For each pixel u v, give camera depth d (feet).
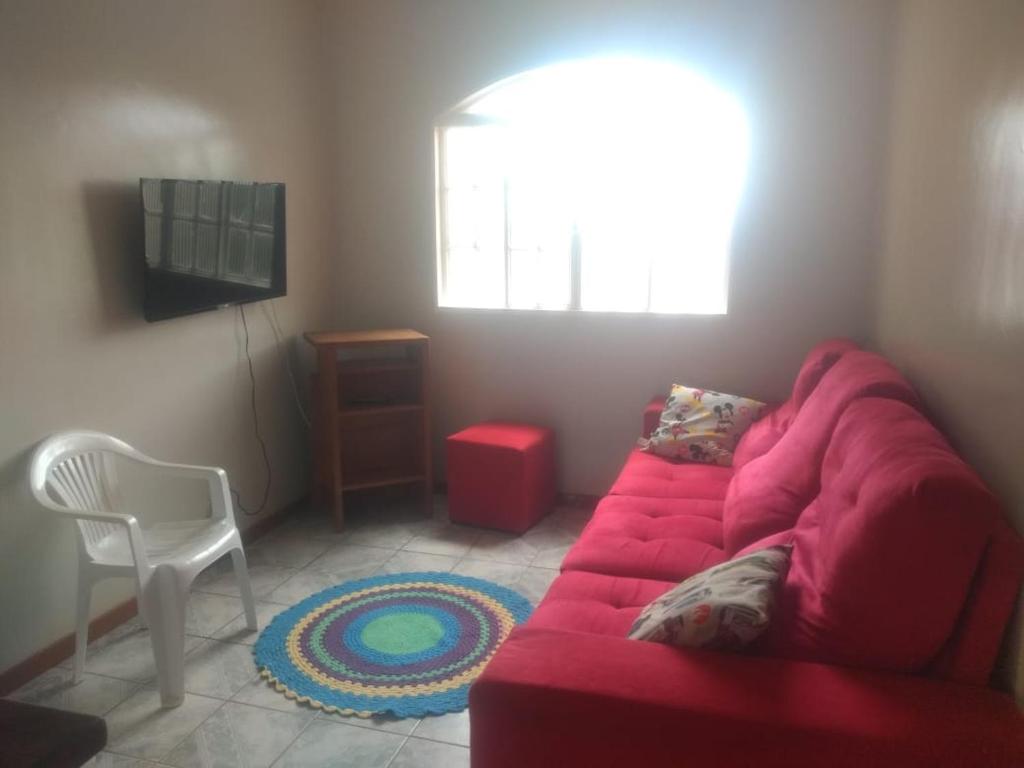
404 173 12.85
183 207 9.36
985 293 5.67
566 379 12.73
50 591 8.21
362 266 13.38
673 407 11.14
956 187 6.70
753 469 8.35
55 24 7.98
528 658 4.93
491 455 11.67
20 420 7.82
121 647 8.74
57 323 8.18
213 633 9.01
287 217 12.16
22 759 5.13
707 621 4.93
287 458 12.59
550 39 11.76
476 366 13.14
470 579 10.31
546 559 10.93
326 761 6.91
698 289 12.16
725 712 4.39
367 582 10.25
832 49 10.62
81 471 8.46
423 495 13.43
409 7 12.30
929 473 4.44
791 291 11.43
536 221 12.60
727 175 11.74
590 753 4.63
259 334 11.66
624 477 10.11
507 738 4.75
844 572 4.74
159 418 9.71
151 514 9.62
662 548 7.82
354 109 12.88
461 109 12.61
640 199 12.10
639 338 12.24
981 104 6.06
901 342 8.77
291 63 12.07
